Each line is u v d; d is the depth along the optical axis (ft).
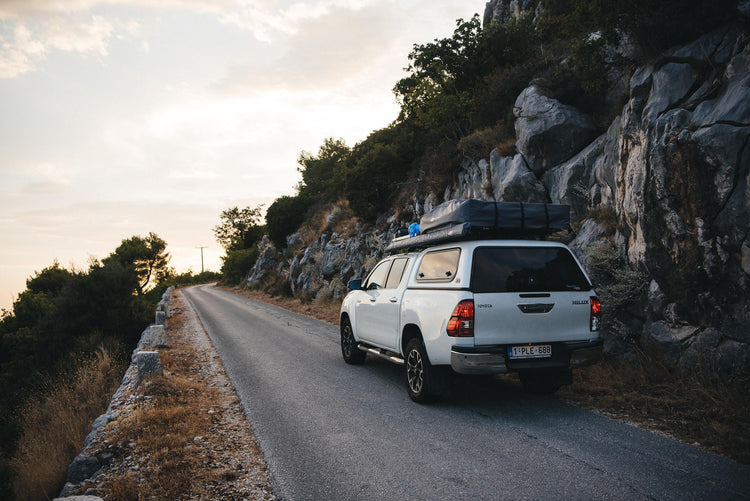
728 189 17.65
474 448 13.69
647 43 24.52
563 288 17.17
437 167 54.54
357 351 26.84
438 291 17.58
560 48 50.39
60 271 151.84
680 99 21.16
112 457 14.05
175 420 17.01
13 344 89.20
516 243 17.49
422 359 18.11
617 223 25.50
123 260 231.09
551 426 15.44
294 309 69.51
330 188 113.29
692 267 18.86
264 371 26.03
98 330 60.39
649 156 21.26
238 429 16.31
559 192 33.45
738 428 14.14
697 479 11.26
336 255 82.48
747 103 17.66
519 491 10.85
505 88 49.88
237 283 193.26
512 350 16.15
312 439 14.96
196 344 37.24
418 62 66.64
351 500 10.74
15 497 16.53
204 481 12.12
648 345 20.56
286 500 10.90
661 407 16.55
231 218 257.34
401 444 14.23
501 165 40.19
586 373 20.81
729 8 20.71
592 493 10.64
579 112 35.06
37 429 27.84
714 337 18.04
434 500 10.56
